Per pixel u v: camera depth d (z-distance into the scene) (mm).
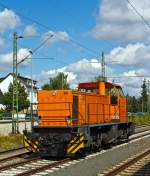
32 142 21859
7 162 19922
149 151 24406
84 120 23578
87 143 22234
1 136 30984
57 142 21328
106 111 26969
